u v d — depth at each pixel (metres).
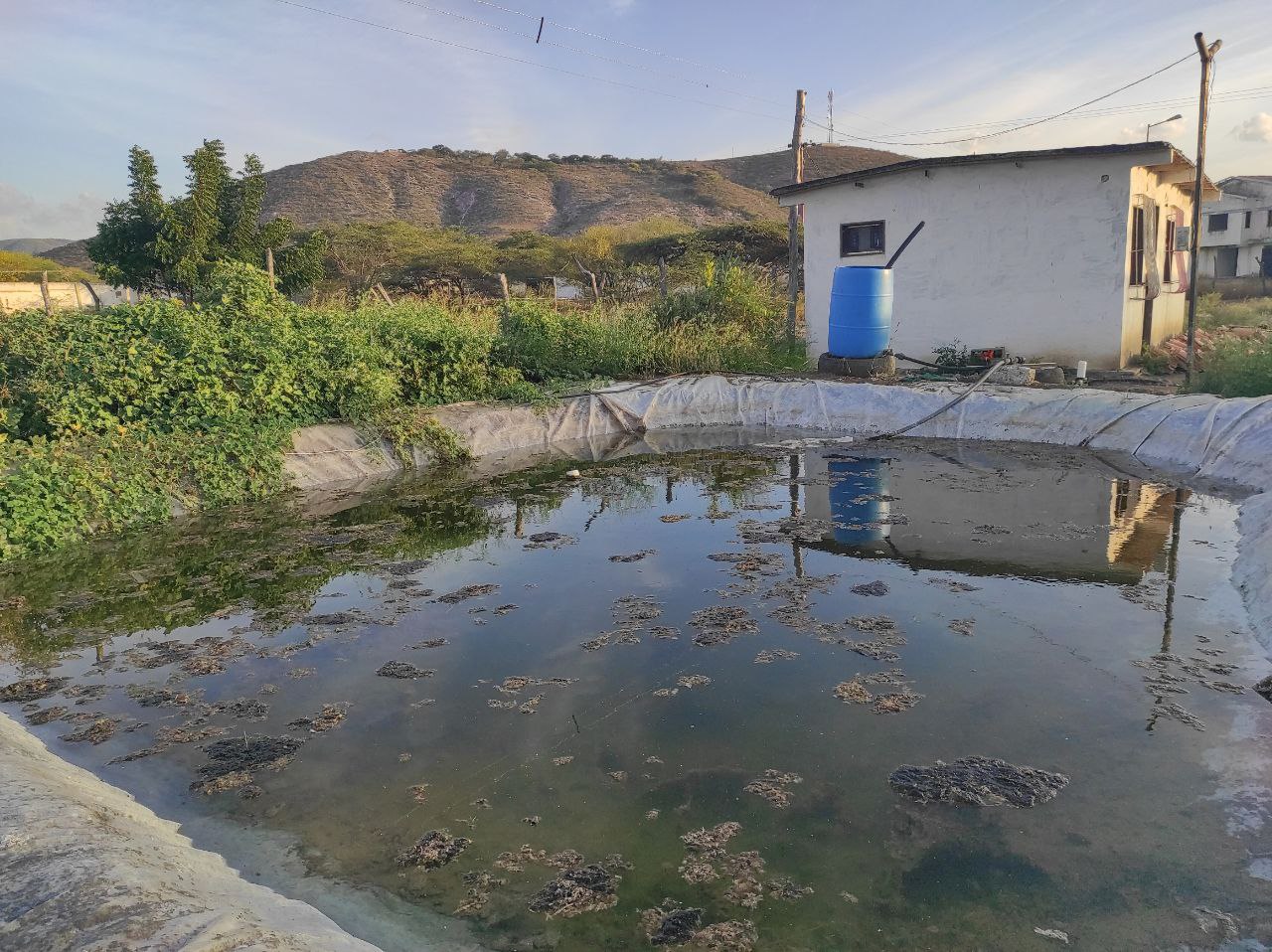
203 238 19.25
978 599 5.16
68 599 5.63
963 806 3.18
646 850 3.02
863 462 9.09
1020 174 11.48
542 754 3.64
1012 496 7.43
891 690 4.08
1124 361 11.46
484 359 11.22
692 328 13.54
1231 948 2.46
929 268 12.26
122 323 8.67
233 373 8.69
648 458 9.74
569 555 6.31
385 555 6.42
